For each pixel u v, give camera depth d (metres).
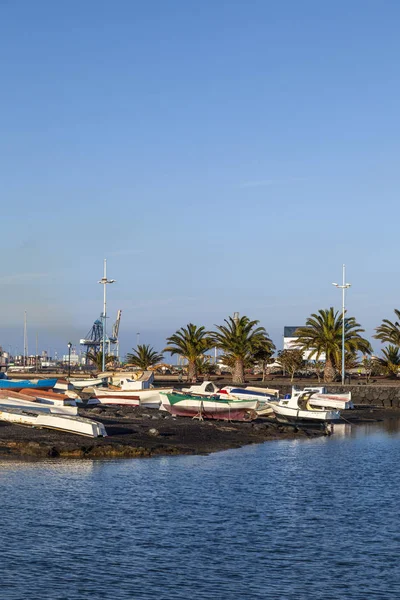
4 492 30.59
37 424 45.59
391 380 122.88
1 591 18.89
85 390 80.69
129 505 29.03
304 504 30.48
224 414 62.94
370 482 36.41
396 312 108.81
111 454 41.78
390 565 21.97
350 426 72.69
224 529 25.77
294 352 123.56
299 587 19.97
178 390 77.12
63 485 32.50
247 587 19.86
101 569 20.91
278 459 44.03
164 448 44.47
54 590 19.12
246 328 106.31
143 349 136.62
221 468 39.31
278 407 67.00
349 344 103.31
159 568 21.20
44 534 24.22
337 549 23.58
